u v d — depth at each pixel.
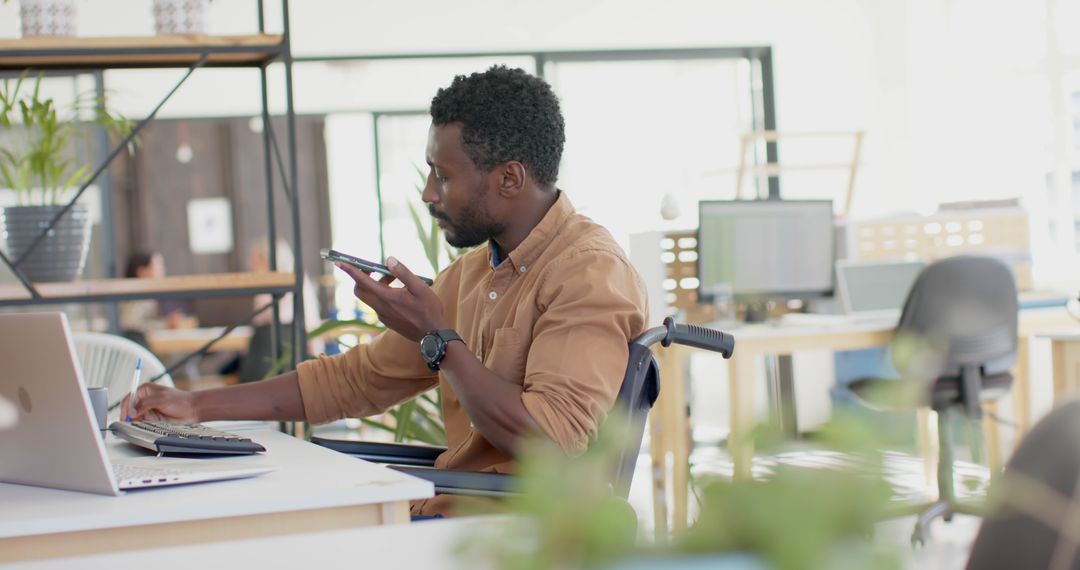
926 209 6.45
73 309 6.29
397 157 7.04
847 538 0.35
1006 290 3.72
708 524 0.37
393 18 6.26
